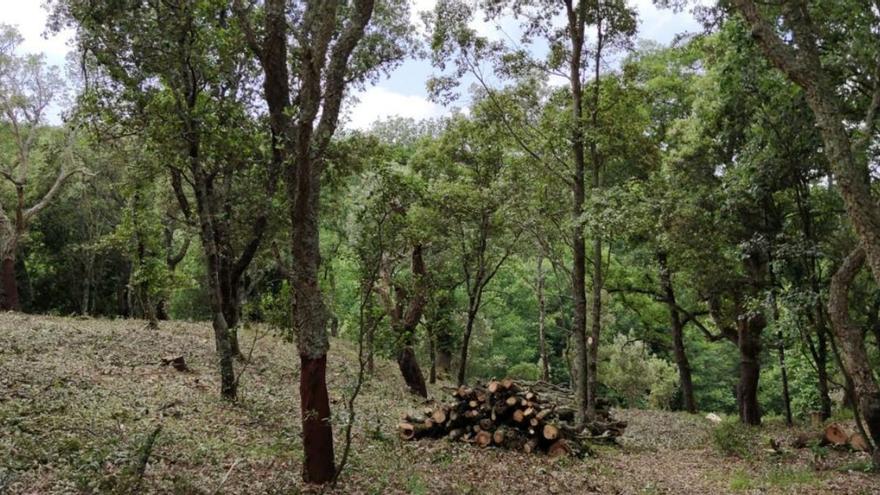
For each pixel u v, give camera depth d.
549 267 34.50
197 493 6.76
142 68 11.41
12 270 28.25
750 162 13.29
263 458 8.76
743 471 11.53
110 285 39.56
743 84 12.83
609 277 26.66
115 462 7.07
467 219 20.30
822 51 11.69
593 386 16.25
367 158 17.62
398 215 9.14
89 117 12.00
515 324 44.50
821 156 12.38
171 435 8.82
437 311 21.08
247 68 13.79
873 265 8.61
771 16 11.48
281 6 10.74
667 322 29.77
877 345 17.45
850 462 11.77
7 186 33.41
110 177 32.91
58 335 16.28
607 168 21.03
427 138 23.47
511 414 12.62
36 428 8.01
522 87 16.72
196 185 12.75
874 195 12.39
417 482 8.59
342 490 7.75
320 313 8.05
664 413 25.31
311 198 7.97
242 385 14.68
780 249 12.42
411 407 17.06
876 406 10.60
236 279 17.25
